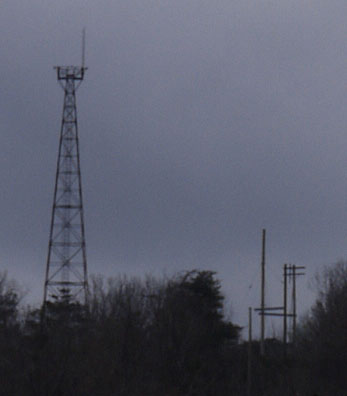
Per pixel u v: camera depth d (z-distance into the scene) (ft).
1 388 180.96
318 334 300.81
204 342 287.48
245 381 296.71
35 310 221.66
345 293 307.17
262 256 298.15
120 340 225.15
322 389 281.33
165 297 279.69
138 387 211.82
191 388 242.78
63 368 188.34
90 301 262.06
